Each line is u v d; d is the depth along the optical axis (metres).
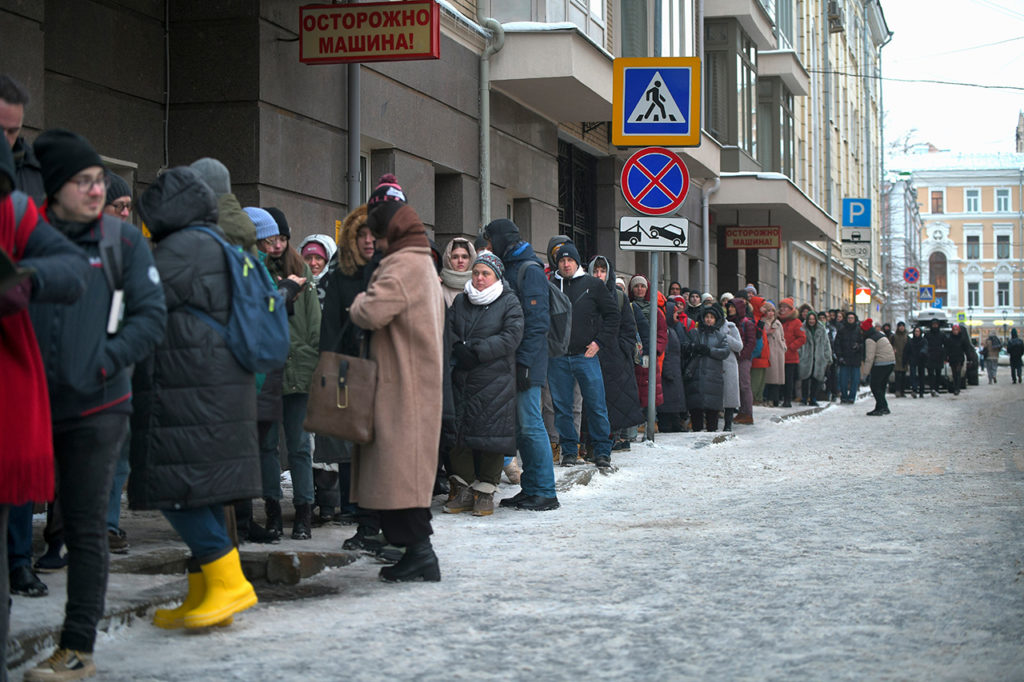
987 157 111.19
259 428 6.72
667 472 10.98
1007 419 19.20
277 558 6.02
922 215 111.56
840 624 4.92
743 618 5.05
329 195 11.53
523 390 8.45
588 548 6.85
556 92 15.66
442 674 4.27
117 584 5.42
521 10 14.99
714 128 26.22
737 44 26.28
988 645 4.57
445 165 13.91
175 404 4.68
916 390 32.28
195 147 10.38
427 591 5.71
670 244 12.98
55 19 8.89
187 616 4.85
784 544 6.84
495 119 15.34
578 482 9.73
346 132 11.80
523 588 5.75
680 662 4.38
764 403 23.09
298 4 10.92
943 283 111.50
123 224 4.31
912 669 4.25
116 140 9.66
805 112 43.47
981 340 110.12
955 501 8.57
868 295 37.03
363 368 5.73
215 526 4.91
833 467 11.32
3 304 3.55
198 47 10.35
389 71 12.58
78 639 4.22
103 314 4.16
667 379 14.52
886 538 6.98
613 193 20.22
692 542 6.98
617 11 18.73
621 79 12.60
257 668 4.36
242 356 4.77
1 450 3.72
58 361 4.09
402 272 5.76
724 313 15.95
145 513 7.62
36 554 6.11
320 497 7.61
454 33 14.09
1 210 3.75
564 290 10.52
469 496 8.32
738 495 9.28
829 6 45.81
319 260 7.82
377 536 6.70
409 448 5.77
